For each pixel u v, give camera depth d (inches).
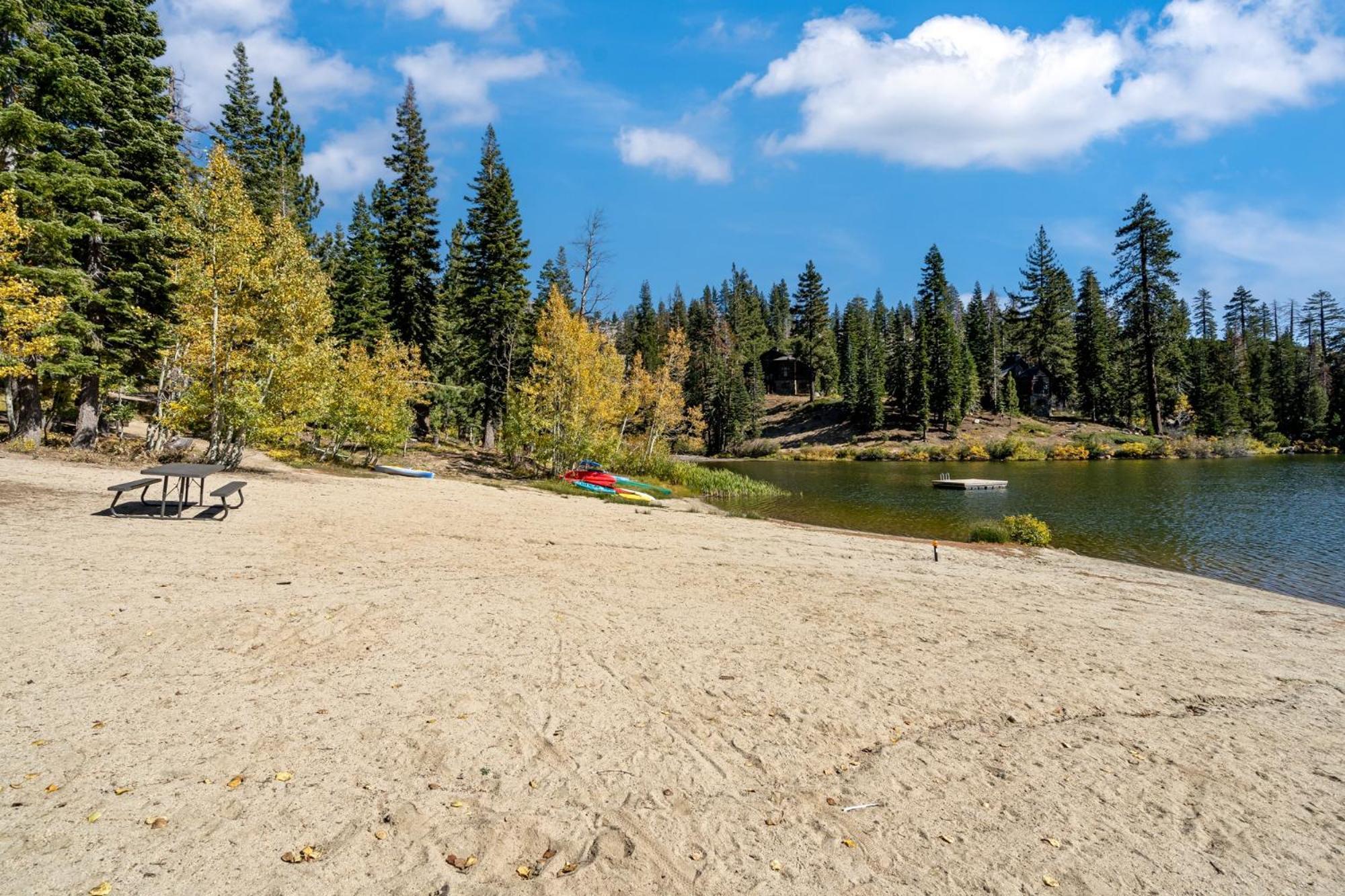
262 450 946.7
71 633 215.0
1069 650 297.1
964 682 243.9
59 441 774.5
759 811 150.9
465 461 1242.6
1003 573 508.7
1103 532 801.6
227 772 145.6
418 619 264.2
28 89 671.8
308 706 181.0
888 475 1833.2
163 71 836.0
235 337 714.8
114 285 768.3
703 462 2596.0
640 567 417.7
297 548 371.9
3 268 615.5
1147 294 2310.5
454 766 157.4
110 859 114.7
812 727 196.5
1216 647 324.8
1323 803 171.9
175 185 839.1
